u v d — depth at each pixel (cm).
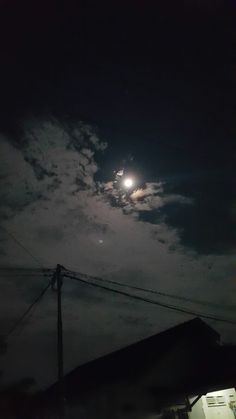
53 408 1762
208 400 1279
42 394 1966
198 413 1244
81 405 1666
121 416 1452
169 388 1349
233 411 1262
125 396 1493
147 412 1367
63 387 1069
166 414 1298
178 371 1484
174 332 1688
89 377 1889
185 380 1358
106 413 1532
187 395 1219
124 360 1769
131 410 1430
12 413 1867
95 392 1642
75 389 1834
